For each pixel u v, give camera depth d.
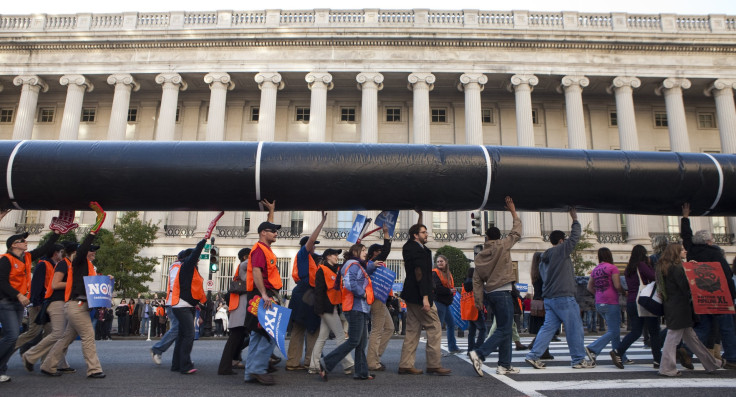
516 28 32.47
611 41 32.53
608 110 36.09
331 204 7.42
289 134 35.47
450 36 32.41
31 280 8.34
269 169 7.11
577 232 7.67
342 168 7.21
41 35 32.75
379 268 7.68
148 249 30.50
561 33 32.44
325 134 34.25
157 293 27.25
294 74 33.16
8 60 33.12
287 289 30.28
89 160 7.07
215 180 7.09
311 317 7.69
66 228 7.89
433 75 32.47
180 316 7.31
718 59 32.97
